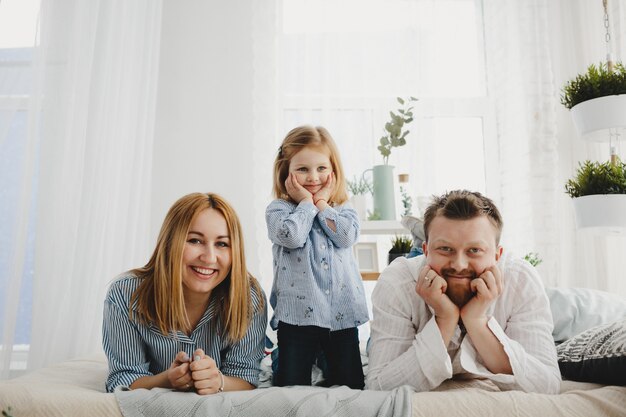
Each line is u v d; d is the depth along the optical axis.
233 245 1.00
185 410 0.75
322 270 1.16
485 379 0.95
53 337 1.44
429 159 2.44
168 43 2.56
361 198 1.99
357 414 0.75
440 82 2.58
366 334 2.16
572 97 1.45
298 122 2.50
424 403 0.75
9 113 1.40
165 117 2.51
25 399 0.75
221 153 2.50
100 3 1.70
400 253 1.86
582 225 1.39
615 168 1.38
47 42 1.46
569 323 1.24
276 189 1.33
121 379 0.92
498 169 2.56
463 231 0.91
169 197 2.46
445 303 0.91
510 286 1.01
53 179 1.45
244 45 2.57
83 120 1.54
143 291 0.98
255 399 0.77
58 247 1.45
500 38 2.58
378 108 2.49
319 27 2.54
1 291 1.37
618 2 2.16
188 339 1.01
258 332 1.06
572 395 0.78
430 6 2.57
